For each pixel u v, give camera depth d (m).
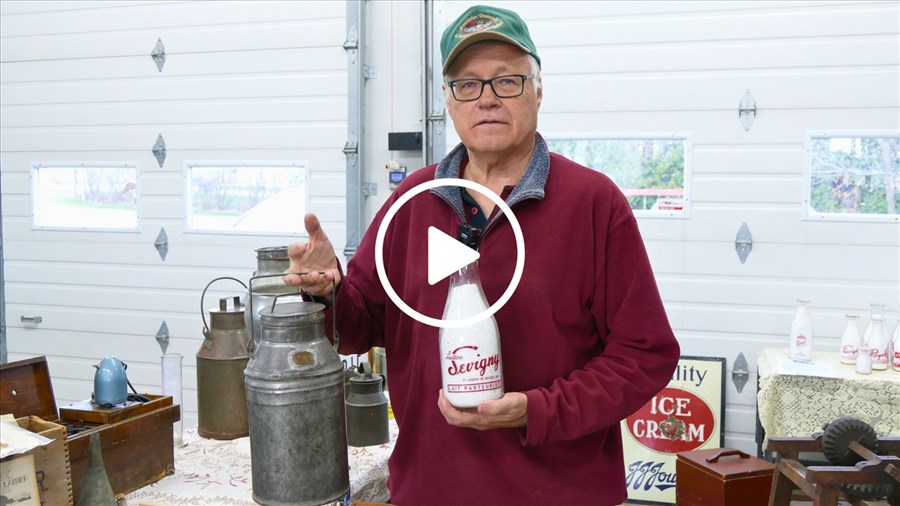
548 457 1.35
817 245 3.34
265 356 1.35
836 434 1.99
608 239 1.34
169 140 4.08
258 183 3.98
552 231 1.33
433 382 1.38
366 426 2.12
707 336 3.46
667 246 3.50
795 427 2.88
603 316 1.37
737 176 3.40
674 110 3.45
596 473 1.38
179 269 4.11
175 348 4.13
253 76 3.95
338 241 3.89
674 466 3.42
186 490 1.78
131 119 4.14
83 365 4.26
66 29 4.21
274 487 1.34
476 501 1.35
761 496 2.72
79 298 4.25
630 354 1.30
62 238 4.26
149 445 1.82
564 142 3.58
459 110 1.35
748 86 3.37
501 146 1.33
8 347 4.33
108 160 4.18
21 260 4.32
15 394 1.80
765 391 2.92
